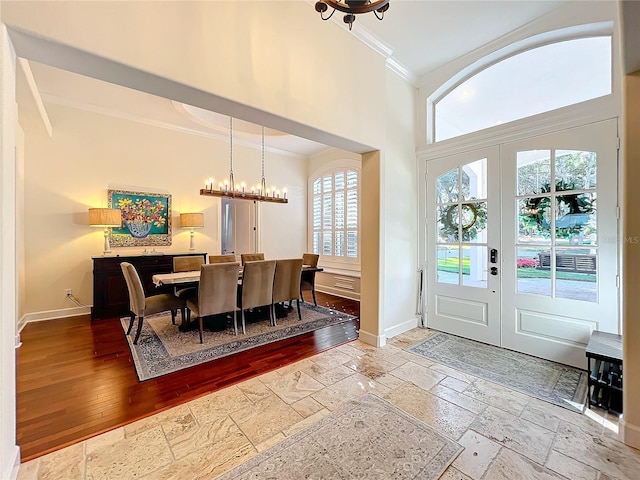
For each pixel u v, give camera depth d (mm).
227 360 2836
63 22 1394
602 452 1631
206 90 1874
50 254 4129
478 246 3277
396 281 3523
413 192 3758
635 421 1666
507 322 3062
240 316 4305
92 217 4062
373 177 3234
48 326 3799
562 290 2707
